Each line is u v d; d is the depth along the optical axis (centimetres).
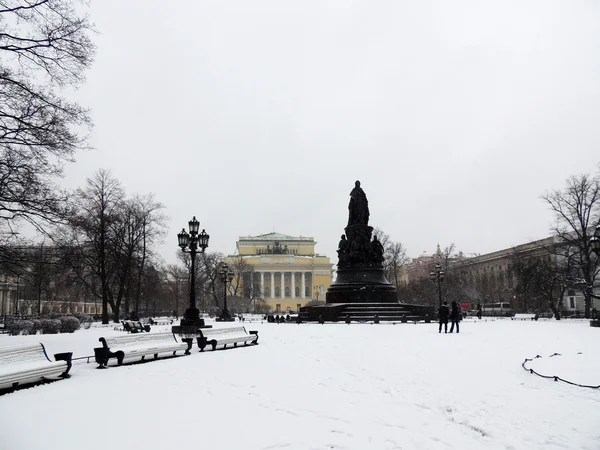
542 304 7044
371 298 4078
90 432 688
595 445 647
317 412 806
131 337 1430
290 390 983
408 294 7969
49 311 6147
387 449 629
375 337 2214
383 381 1077
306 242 14038
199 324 2414
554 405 847
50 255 2261
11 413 792
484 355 1484
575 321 4416
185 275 8144
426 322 3653
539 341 1944
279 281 13325
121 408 829
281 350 1728
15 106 1833
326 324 3531
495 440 669
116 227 4397
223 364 1355
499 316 5984
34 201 1911
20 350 1062
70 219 2045
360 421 753
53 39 1766
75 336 2692
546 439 672
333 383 1058
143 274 4781
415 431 705
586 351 1560
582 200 4925
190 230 2547
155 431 695
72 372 1216
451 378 1102
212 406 846
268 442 648
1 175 1823
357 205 4384
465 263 11050
